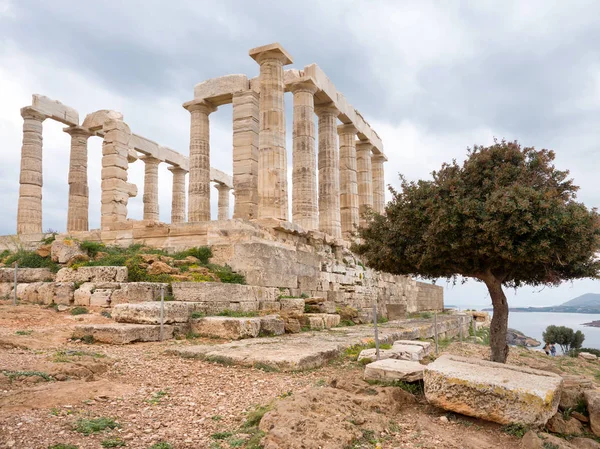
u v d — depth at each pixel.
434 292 46.81
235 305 16.14
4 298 17.94
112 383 7.82
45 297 16.88
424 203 9.33
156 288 16.05
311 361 10.03
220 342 12.46
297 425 5.57
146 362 9.72
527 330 77.81
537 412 6.29
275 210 22.98
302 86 26.47
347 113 31.59
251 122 26.84
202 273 17.80
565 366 19.38
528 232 8.39
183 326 13.36
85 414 6.08
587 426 7.13
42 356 9.50
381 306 25.58
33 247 24.97
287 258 20.98
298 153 26.28
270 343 12.12
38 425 5.50
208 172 28.52
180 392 7.67
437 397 6.97
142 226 22.09
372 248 10.98
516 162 9.39
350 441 5.57
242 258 19.20
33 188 29.27
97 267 17.28
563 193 8.95
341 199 32.72
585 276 9.16
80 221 31.39
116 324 12.70
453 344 19.70
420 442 5.94
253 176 26.66
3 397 6.36
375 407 6.96
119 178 29.44
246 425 6.04
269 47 23.44
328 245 26.59
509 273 9.76
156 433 5.73
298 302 18.83
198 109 28.41
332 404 6.54
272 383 8.41
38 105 29.28
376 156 39.81
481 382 6.67
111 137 29.61
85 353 10.02
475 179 9.30
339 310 20.72
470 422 6.75
